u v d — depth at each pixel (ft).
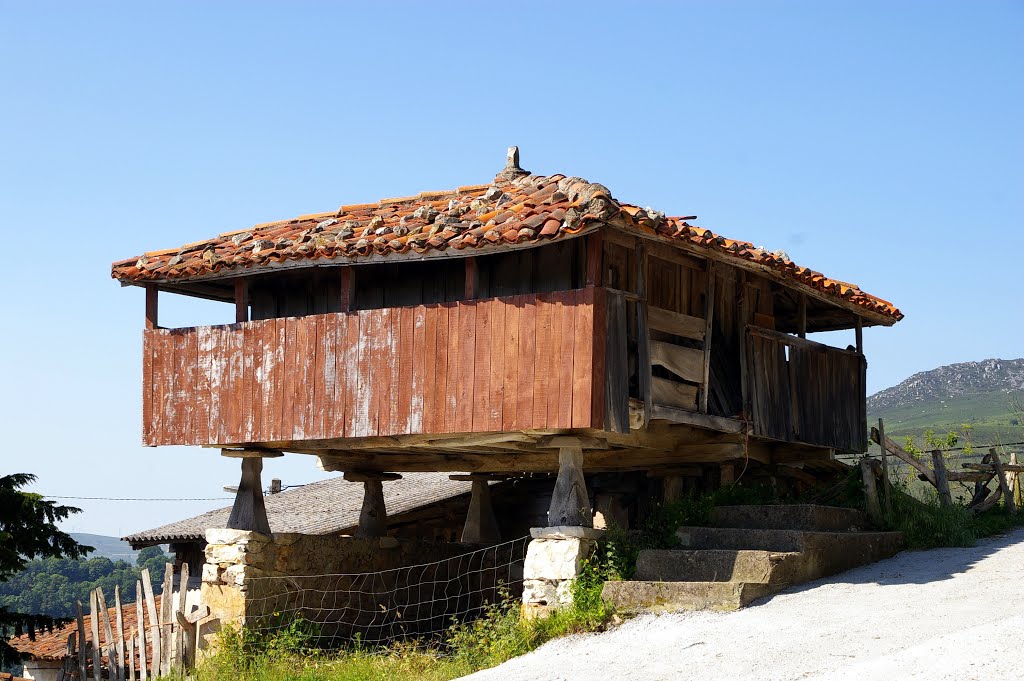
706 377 37.52
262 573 39.73
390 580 44.93
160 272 39.34
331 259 36.04
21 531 55.01
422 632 44.98
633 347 35.29
